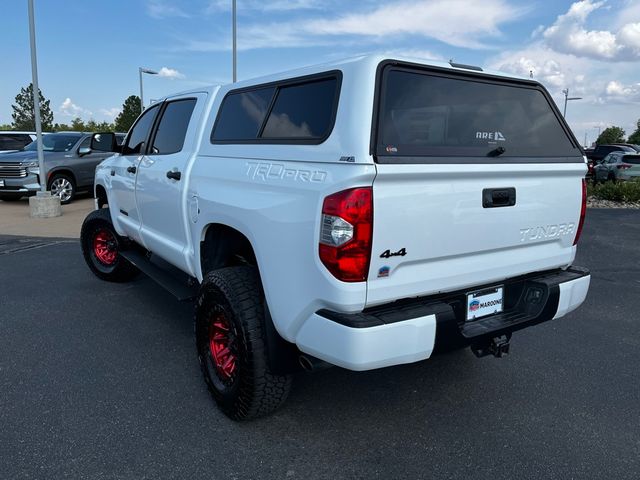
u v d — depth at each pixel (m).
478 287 2.88
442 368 3.78
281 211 2.56
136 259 4.89
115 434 2.89
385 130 2.38
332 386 3.49
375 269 2.34
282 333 2.65
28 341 4.19
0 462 2.63
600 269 6.98
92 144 4.90
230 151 3.20
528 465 2.67
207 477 2.55
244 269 3.00
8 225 9.99
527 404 3.29
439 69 2.71
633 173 19.50
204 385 3.48
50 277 6.08
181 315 4.83
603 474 2.61
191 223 3.54
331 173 2.35
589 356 4.05
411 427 3.02
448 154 2.54
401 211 2.37
